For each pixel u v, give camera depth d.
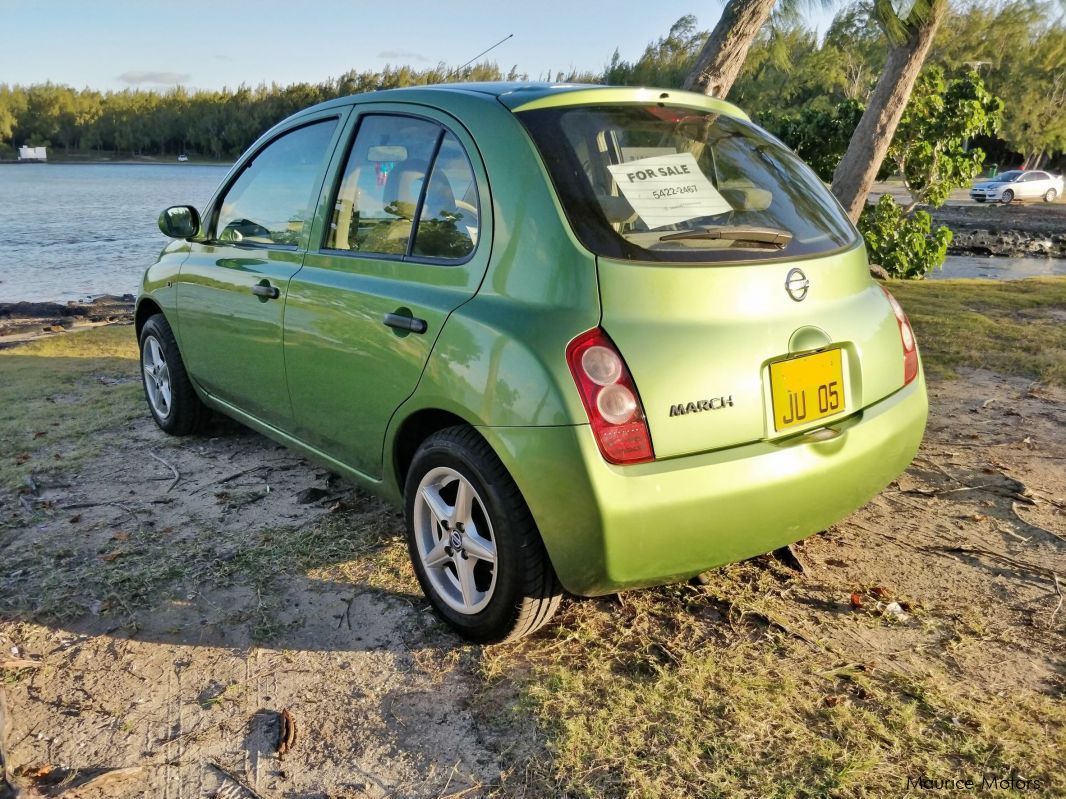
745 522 2.45
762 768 2.22
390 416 2.92
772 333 2.51
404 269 2.91
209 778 2.26
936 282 11.05
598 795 2.14
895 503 3.88
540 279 2.46
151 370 4.96
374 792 2.19
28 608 3.08
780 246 2.68
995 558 3.34
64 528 3.73
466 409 2.53
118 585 3.22
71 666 2.75
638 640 2.81
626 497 2.28
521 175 2.58
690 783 2.17
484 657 2.74
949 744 2.29
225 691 2.61
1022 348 6.75
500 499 2.49
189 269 4.26
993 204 36.12
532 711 2.46
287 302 3.42
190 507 3.93
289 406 3.58
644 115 2.85
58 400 5.76
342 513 3.82
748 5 7.78
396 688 2.60
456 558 2.76
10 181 71.56
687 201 2.65
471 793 2.17
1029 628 2.86
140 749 2.37
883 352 2.86
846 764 2.21
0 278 18.98
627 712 2.45
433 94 3.03
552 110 2.72
